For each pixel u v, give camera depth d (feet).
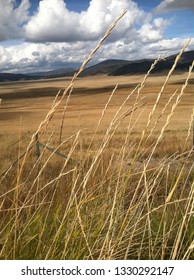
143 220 9.03
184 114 166.91
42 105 446.19
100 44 6.26
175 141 52.16
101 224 7.57
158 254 7.96
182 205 9.47
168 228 9.00
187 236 8.41
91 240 7.64
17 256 6.95
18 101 528.22
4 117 291.99
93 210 7.95
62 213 8.36
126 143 7.52
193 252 7.77
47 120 6.71
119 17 6.04
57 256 6.92
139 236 8.73
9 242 7.08
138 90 6.93
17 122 201.16
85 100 465.06
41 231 7.46
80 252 6.95
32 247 7.52
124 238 7.89
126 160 7.71
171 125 132.36
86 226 7.57
